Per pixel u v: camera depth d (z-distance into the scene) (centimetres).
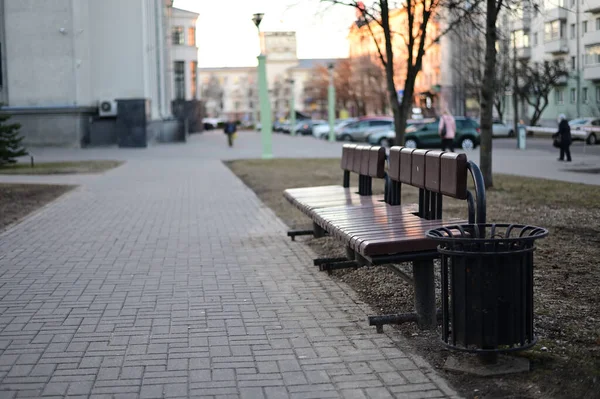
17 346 554
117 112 4581
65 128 4444
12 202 1588
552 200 1370
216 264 870
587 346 511
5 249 986
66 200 1633
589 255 820
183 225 1212
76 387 467
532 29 6353
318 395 446
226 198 1652
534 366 481
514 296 471
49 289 744
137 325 610
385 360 509
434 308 580
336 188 1104
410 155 773
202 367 502
